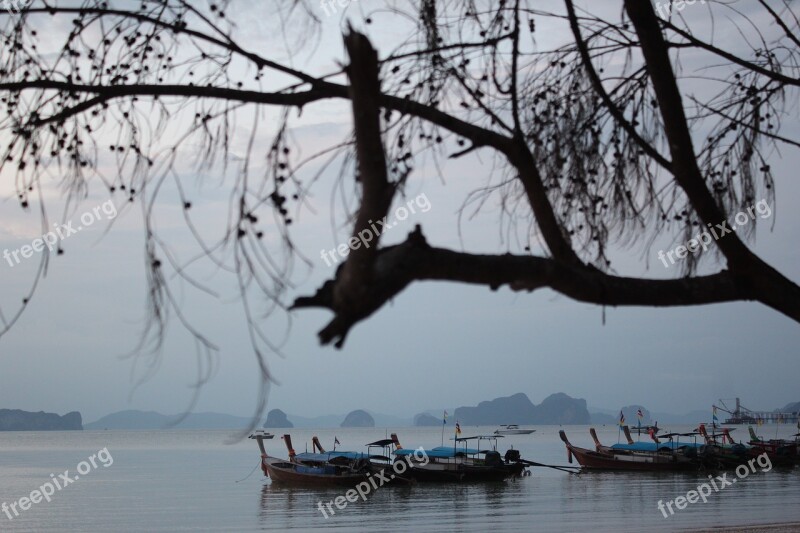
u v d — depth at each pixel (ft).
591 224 17.99
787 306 13.99
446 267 10.84
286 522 121.80
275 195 13.03
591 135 18.71
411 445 456.04
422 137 16.51
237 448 492.54
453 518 123.34
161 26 15.35
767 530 99.91
